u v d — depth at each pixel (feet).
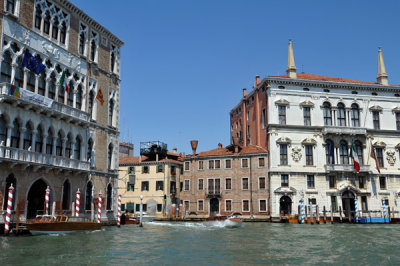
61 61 103.14
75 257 57.52
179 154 223.71
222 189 175.52
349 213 154.61
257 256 61.93
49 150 98.17
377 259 60.34
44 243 70.74
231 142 229.25
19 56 90.53
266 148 171.94
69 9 107.45
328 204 163.53
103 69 120.78
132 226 124.98
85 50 112.98
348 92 174.91
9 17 88.17
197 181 181.68
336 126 168.45
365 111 174.70
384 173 170.19
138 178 201.26
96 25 117.80
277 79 169.68
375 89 176.45
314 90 172.86
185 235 95.35
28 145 91.56
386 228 121.70
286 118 168.86
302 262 57.16
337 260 59.16
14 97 84.84
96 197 113.39
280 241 83.05
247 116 201.36
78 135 107.65
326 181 165.48
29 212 96.73
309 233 102.89
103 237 84.58
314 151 167.53
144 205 196.85
